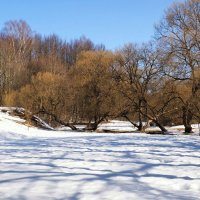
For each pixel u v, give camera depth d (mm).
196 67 36719
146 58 40875
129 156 12797
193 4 36938
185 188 7727
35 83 44625
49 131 34938
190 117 39281
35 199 6375
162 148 15883
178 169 9961
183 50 36844
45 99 43750
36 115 45688
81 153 13578
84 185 7434
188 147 16562
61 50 88938
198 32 36344
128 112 41406
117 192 6949
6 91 52156
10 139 24297
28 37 74312
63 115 44906
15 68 62156
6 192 6785
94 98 42125
